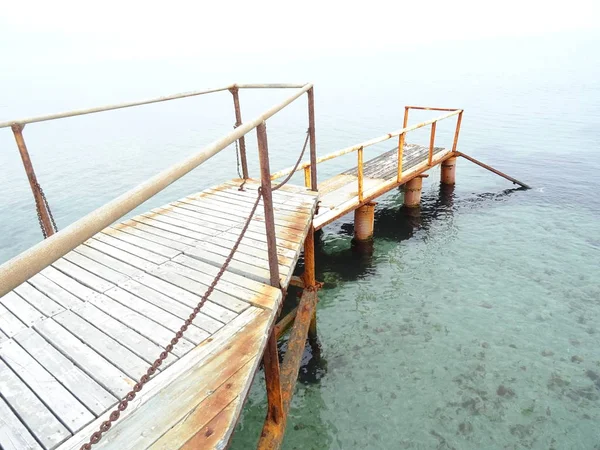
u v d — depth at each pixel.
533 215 9.75
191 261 3.74
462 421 4.61
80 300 3.17
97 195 13.07
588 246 8.18
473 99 26.53
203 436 1.92
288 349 4.27
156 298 3.14
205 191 5.77
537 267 7.55
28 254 0.90
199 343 2.60
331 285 7.38
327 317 6.49
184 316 2.89
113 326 2.82
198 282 3.36
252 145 18.92
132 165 16.33
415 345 5.79
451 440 4.40
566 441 4.34
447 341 5.82
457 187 11.86
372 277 7.56
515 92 28.20
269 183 2.71
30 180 3.79
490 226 9.34
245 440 4.51
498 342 5.76
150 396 2.18
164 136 21.59
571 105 22.80
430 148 9.73
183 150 18.52
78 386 2.29
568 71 39.16
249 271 3.45
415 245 8.69
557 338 5.79
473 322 6.19
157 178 1.42
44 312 3.02
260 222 4.56
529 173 12.64
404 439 4.43
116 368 2.42
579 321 6.09
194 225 4.59
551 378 5.12
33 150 19.59
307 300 5.10
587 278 7.13
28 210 12.05
